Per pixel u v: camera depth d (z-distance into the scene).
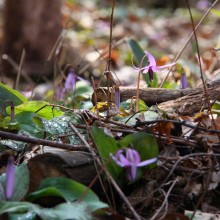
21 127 1.09
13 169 0.86
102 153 0.93
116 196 0.95
